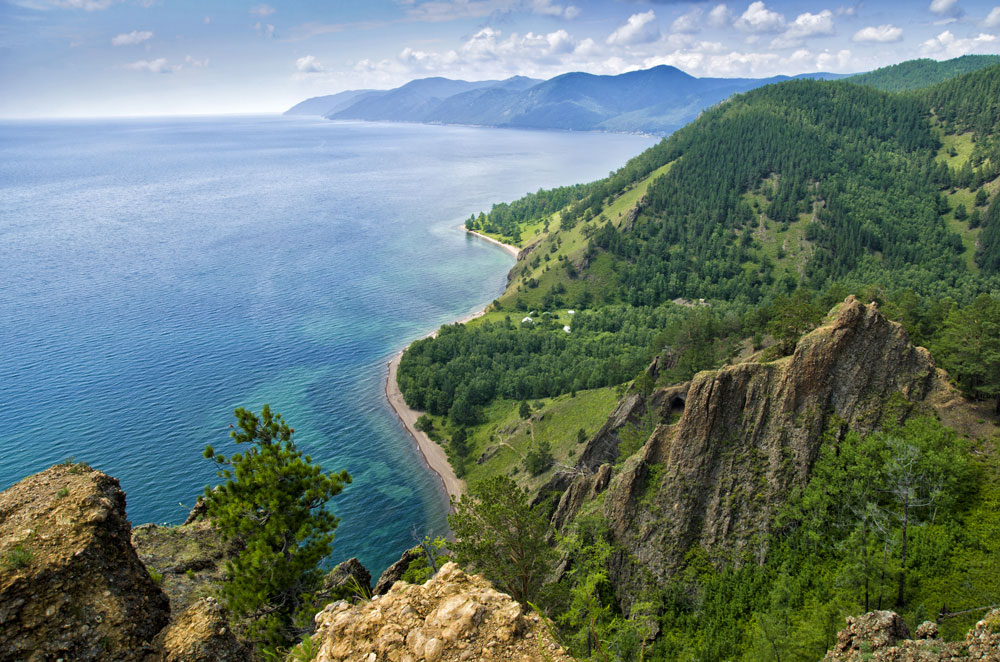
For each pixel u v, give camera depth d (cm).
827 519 6538
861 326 7400
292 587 3328
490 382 18738
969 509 5944
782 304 9081
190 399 18688
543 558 4175
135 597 1998
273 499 3331
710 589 6488
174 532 3812
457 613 2041
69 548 1916
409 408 18675
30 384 19300
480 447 15938
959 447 6544
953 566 5391
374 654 1920
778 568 6378
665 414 10725
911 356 7381
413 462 15775
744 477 7106
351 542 12762
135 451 15575
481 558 4150
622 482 7544
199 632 1956
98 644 1817
